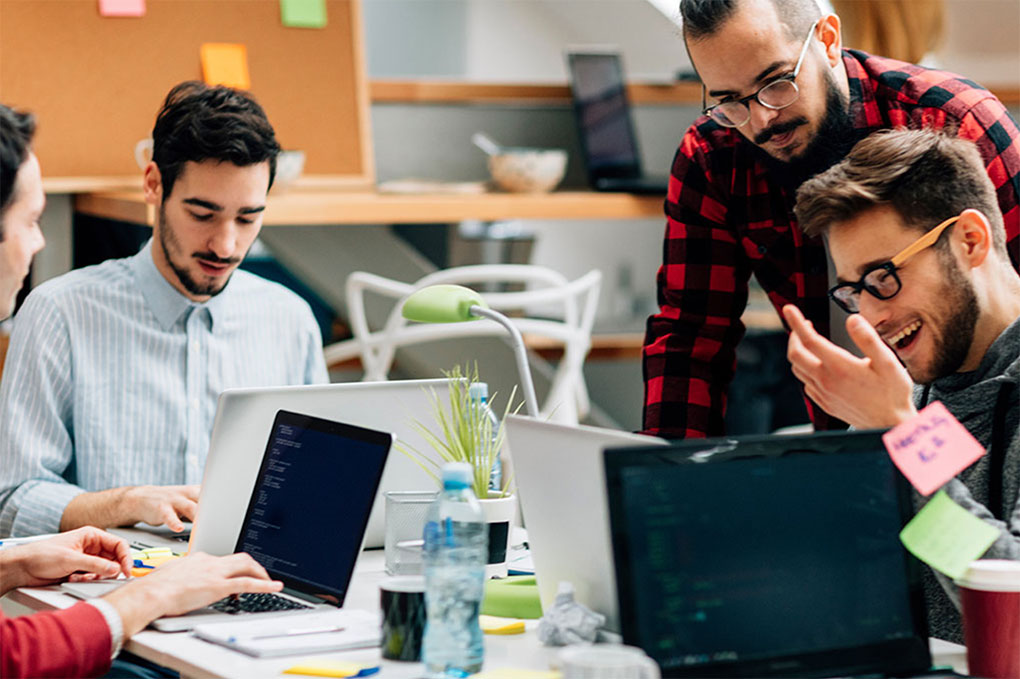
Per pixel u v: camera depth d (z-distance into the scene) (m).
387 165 3.77
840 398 1.41
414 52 4.81
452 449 1.78
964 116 1.95
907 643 1.29
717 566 1.22
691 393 2.23
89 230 3.32
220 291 2.30
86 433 2.24
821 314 2.18
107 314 2.27
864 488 1.30
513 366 3.64
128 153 3.22
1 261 1.73
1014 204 1.93
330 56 3.50
